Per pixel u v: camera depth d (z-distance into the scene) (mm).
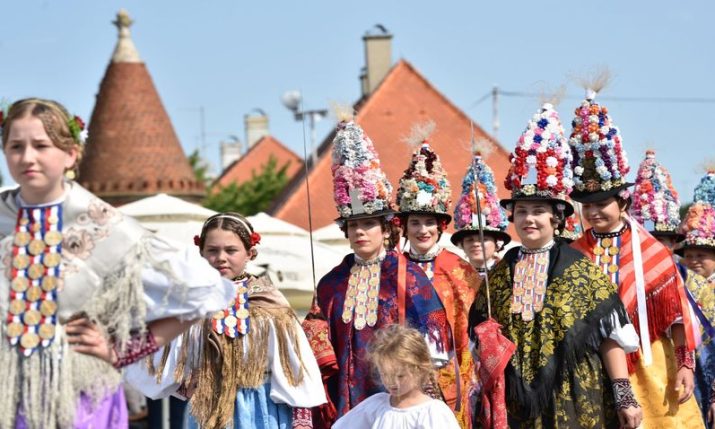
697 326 9039
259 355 7250
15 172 5234
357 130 8562
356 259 8578
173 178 29766
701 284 10055
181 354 7277
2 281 5281
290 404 7250
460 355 8742
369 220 8453
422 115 30938
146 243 5328
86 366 5242
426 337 8188
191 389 7324
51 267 5254
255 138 64188
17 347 5219
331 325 8422
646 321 8922
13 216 5320
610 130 8984
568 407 7957
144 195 29391
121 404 5512
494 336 7922
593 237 9250
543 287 8148
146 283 5320
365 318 8297
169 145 29984
